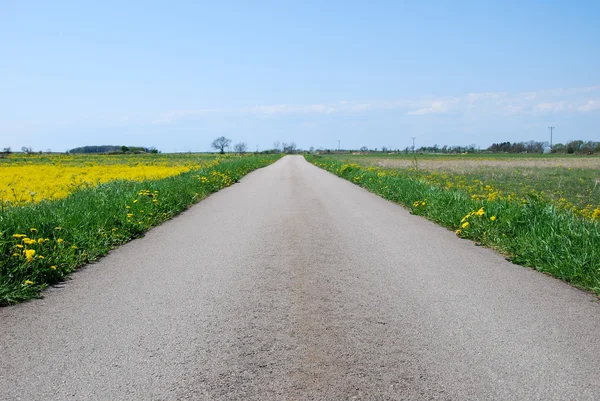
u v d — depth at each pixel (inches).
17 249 217.2
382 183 679.1
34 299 185.3
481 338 145.7
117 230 309.6
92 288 200.2
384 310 171.5
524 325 156.9
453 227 354.9
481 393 112.3
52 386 115.4
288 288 199.3
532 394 112.1
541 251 240.2
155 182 593.9
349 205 499.2
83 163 1845.5
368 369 124.4
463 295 190.2
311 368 125.0
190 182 629.9
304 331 150.9
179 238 313.1
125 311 170.6
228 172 910.4
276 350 136.3
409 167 1577.3
